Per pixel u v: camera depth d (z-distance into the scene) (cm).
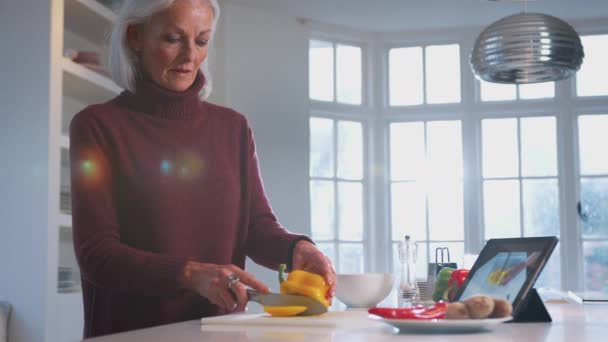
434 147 633
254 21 579
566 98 610
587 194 611
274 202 573
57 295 378
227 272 162
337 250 621
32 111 382
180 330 137
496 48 317
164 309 188
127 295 187
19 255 376
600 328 134
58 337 378
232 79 568
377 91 636
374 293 207
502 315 128
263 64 580
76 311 393
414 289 196
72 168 186
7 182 382
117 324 187
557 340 111
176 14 192
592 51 611
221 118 209
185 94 197
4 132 385
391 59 642
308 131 593
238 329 138
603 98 605
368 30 629
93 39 463
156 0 190
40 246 373
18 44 388
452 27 624
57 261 379
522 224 616
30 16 387
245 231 209
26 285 373
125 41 196
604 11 584
